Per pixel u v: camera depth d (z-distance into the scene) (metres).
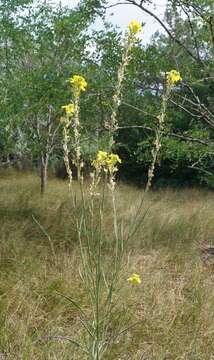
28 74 9.76
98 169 3.05
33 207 9.69
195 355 4.29
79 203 9.92
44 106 9.80
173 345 4.47
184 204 13.38
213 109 9.33
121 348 4.29
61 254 6.84
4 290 5.32
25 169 19.83
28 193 11.78
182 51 8.24
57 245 7.29
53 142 12.58
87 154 10.43
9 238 7.14
